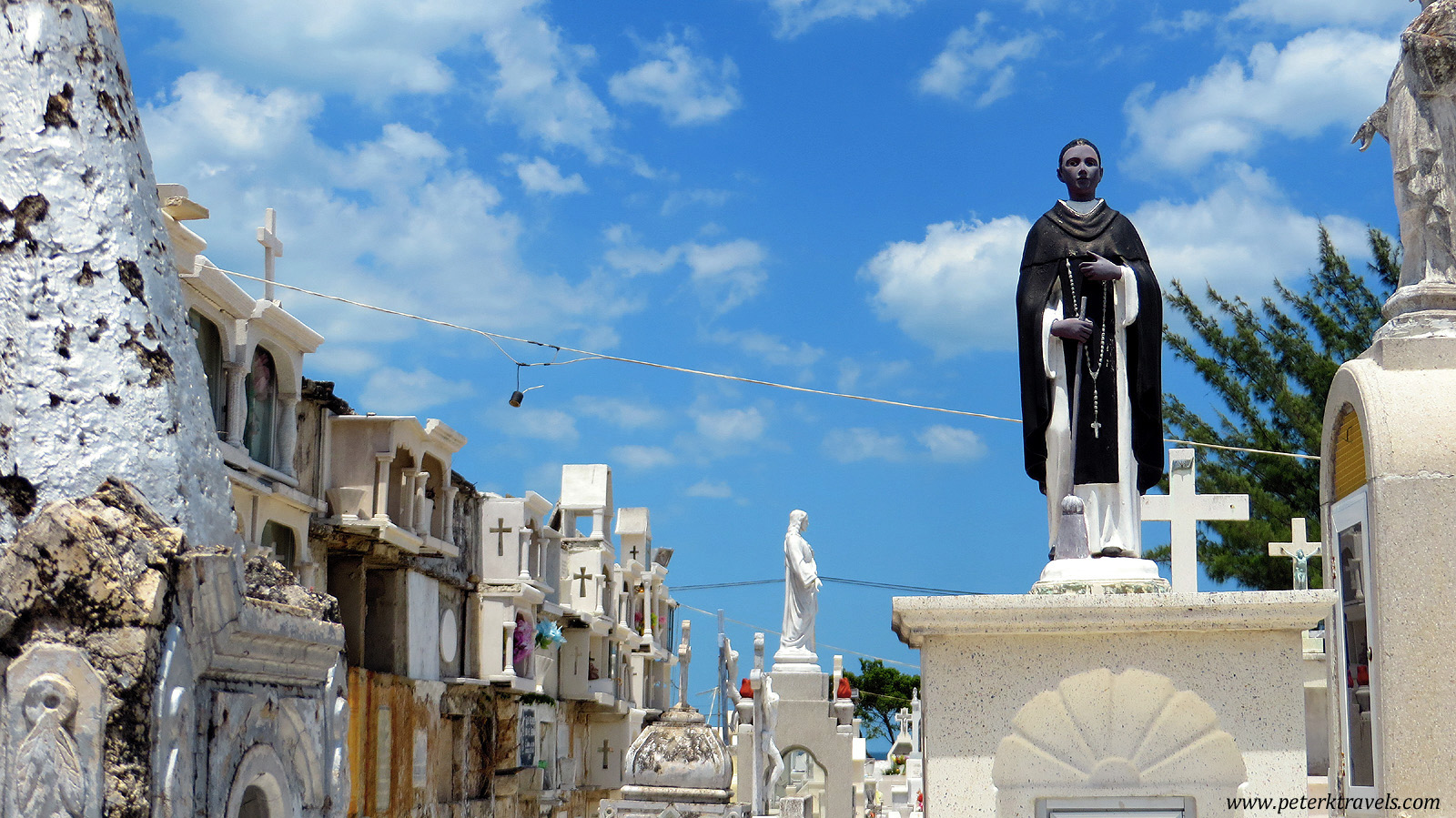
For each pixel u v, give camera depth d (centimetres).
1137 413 852
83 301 552
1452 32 865
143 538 520
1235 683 766
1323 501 979
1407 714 819
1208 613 755
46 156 559
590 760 4094
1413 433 840
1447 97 880
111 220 566
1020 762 778
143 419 549
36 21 567
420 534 2345
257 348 1855
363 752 2148
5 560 504
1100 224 863
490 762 2938
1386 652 829
